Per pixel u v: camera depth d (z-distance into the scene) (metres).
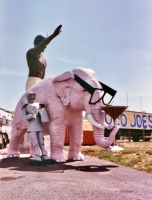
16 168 5.94
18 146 8.61
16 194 3.51
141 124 25.30
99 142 6.02
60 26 10.16
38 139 6.80
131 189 3.81
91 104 6.27
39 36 11.71
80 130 7.39
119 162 6.84
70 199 3.26
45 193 3.55
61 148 6.95
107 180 4.45
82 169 5.71
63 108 6.89
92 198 3.30
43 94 7.24
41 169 5.75
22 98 8.30
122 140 25.77
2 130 17.12
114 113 5.91
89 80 6.38
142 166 6.23
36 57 11.03
